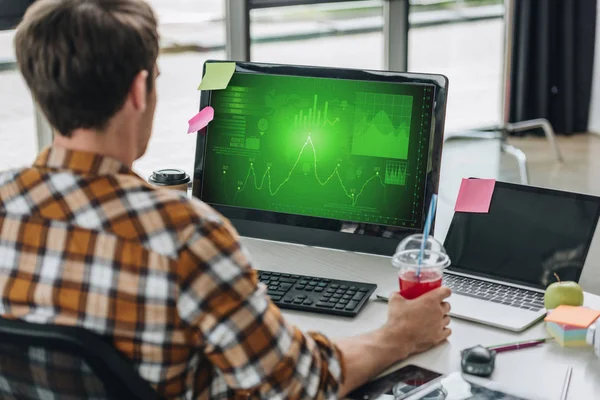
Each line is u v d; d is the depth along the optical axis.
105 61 0.99
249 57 3.78
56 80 0.98
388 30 4.45
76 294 0.99
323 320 1.49
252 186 1.79
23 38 1.00
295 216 1.77
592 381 1.26
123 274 0.98
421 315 1.36
